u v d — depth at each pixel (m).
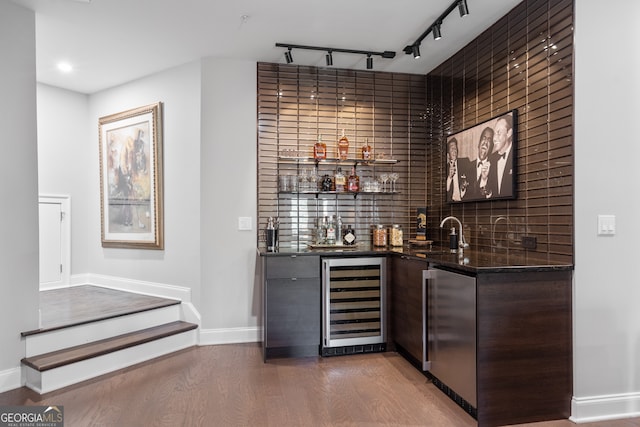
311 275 3.19
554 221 2.36
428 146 3.96
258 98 3.65
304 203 3.74
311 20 2.89
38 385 2.55
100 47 3.33
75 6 2.67
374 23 2.94
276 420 2.20
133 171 4.10
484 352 2.11
